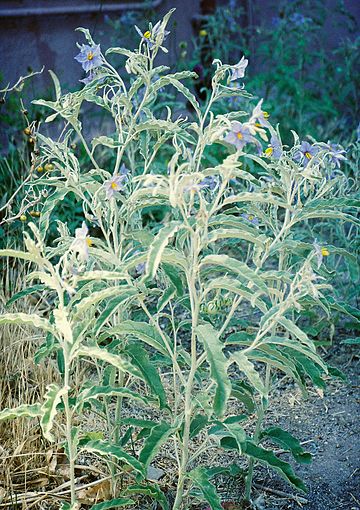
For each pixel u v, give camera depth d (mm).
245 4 7859
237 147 2262
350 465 3158
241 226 2508
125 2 6891
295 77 7805
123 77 6414
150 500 2869
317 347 4074
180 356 2805
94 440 2395
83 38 6562
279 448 3271
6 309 3699
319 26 7355
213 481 3006
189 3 7469
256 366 3938
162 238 2133
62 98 2938
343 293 4340
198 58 6703
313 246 2658
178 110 6215
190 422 2535
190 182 2221
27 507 2799
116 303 2365
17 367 3541
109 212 2984
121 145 2885
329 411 3553
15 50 6172
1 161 5137
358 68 7320
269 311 2428
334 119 6816
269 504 2910
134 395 2340
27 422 3125
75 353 2236
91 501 2848
